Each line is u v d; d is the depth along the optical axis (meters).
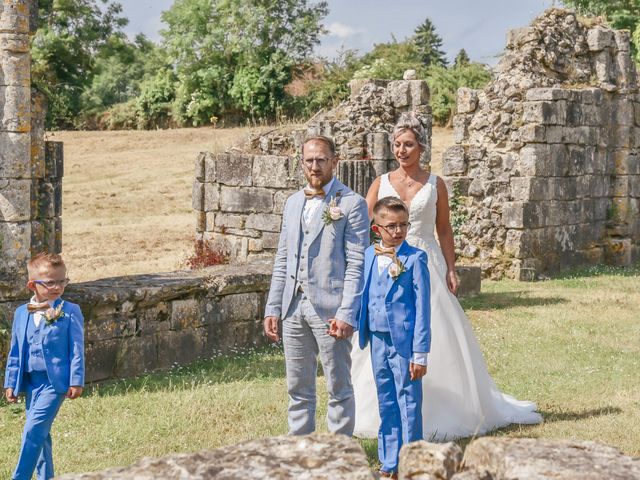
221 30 48.28
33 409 4.94
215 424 6.66
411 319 5.30
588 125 18.28
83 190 29.77
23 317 5.05
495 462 2.51
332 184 5.50
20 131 7.64
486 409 6.52
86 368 8.28
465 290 13.99
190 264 16.62
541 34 17.91
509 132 17.11
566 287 15.57
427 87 15.90
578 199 18.25
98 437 6.31
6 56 7.57
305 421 5.55
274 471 2.38
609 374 8.38
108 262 18.34
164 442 6.19
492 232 17.12
